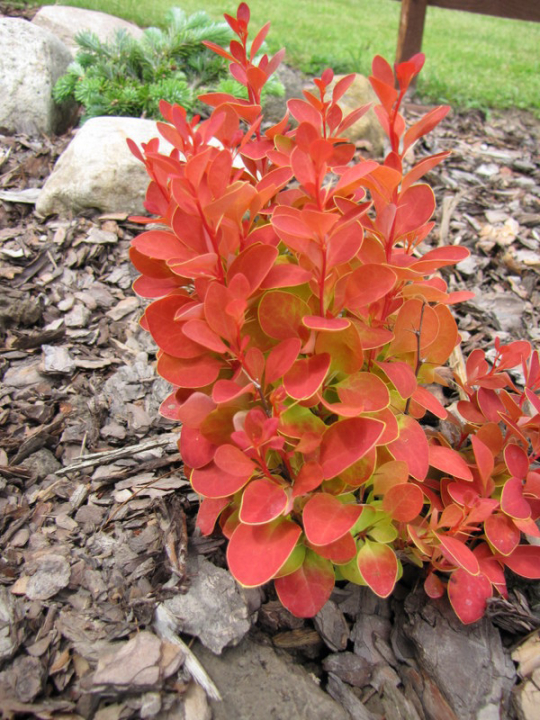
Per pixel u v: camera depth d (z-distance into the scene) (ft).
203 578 1.10
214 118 0.89
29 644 1.05
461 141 3.32
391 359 1.08
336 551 0.91
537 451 1.06
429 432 1.29
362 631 1.13
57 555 1.19
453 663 1.05
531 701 1.00
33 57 2.69
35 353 1.69
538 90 4.35
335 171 0.96
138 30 3.78
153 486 1.31
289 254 1.08
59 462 1.41
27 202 2.18
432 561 1.05
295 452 0.97
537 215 2.47
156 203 0.98
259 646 1.08
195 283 0.90
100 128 2.19
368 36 5.47
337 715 1.00
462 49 5.51
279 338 0.89
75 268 1.97
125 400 1.54
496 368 1.17
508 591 1.18
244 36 1.07
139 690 0.97
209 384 1.00
